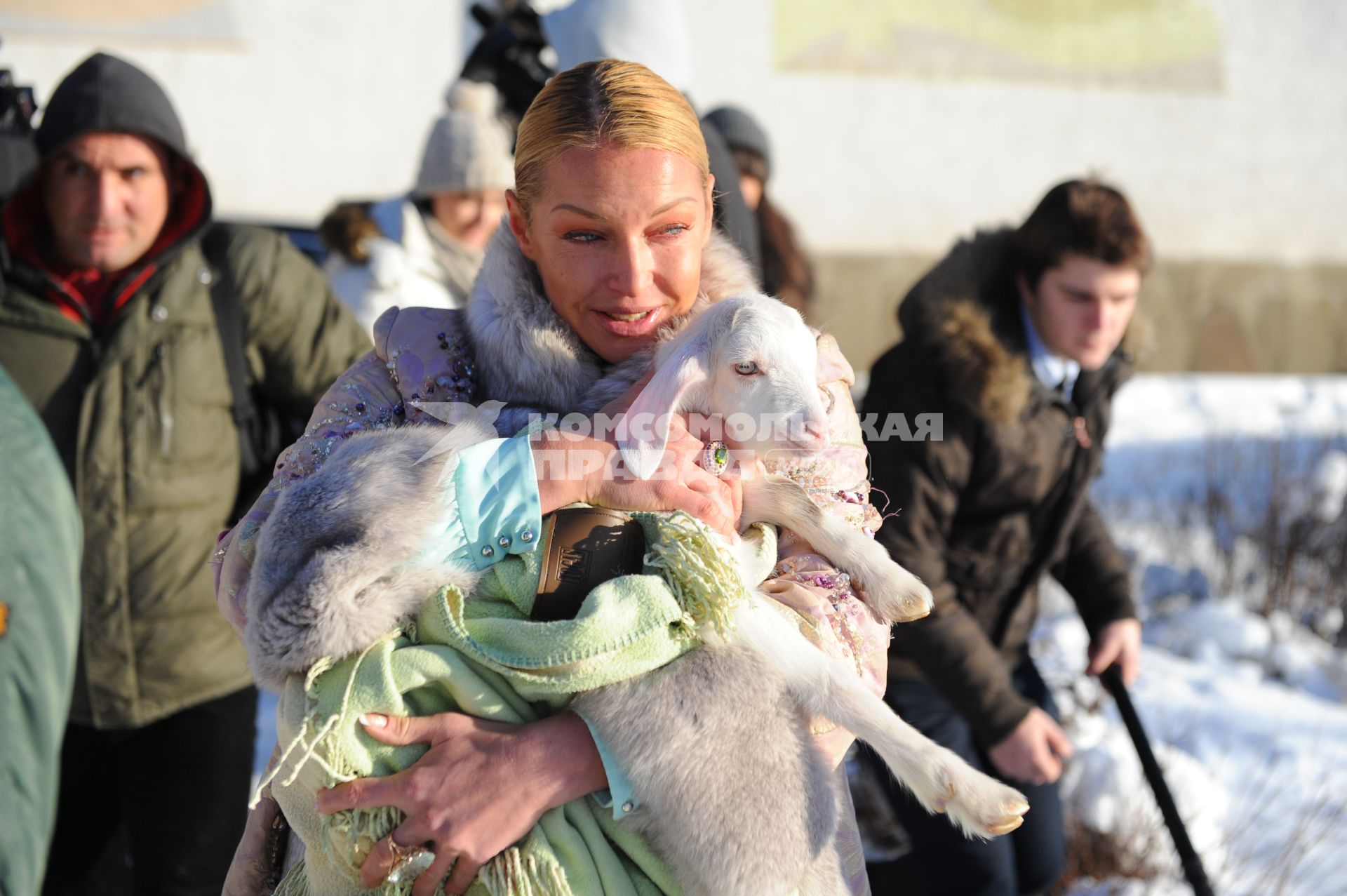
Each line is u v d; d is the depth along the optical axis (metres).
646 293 1.64
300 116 10.34
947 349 2.73
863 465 1.78
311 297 2.95
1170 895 3.43
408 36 10.51
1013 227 2.99
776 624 1.53
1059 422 2.86
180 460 2.73
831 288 11.44
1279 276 12.73
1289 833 3.70
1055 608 5.49
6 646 1.98
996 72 11.80
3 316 2.69
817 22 11.27
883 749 1.50
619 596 1.46
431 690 1.52
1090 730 4.01
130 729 2.73
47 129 2.72
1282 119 12.62
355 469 1.52
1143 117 12.26
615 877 1.45
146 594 2.69
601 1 3.93
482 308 1.72
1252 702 4.70
